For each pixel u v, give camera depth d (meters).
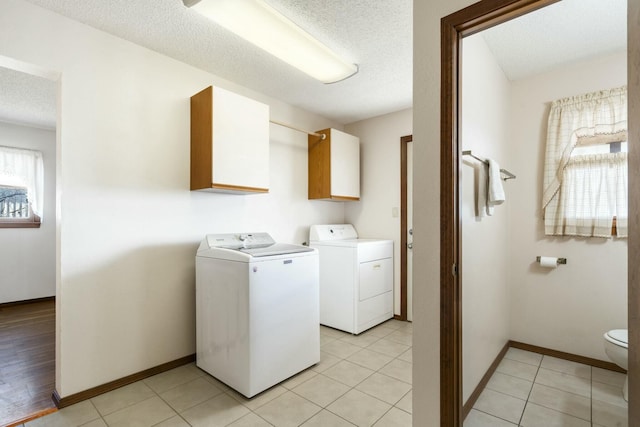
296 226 3.42
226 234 2.53
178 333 2.44
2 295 4.11
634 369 0.91
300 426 1.71
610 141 2.36
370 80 2.77
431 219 1.40
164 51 2.32
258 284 2.03
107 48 2.09
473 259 1.98
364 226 3.88
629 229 0.92
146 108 2.27
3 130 4.10
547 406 1.91
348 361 2.51
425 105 1.42
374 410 1.86
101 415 1.80
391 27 2.01
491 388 2.12
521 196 2.77
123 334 2.15
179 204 2.45
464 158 1.86
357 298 3.09
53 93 3.08
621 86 2.34
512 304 2.81
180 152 2.46
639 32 0.89
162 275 2.35
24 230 4.27
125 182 2.17
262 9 1.72
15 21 1.75
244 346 2.00
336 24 1.97
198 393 2.04
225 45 2.24
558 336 2.58
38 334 3.14
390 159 3.64
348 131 4.03
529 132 2.75
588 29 2.05
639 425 0.90
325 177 3.42
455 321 1.37
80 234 1.97
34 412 1.83
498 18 1.29
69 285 1.93
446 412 1.35
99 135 2.05
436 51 1.39
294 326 2.26
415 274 1.45
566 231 2.52
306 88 2.95
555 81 2.63
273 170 3.19
